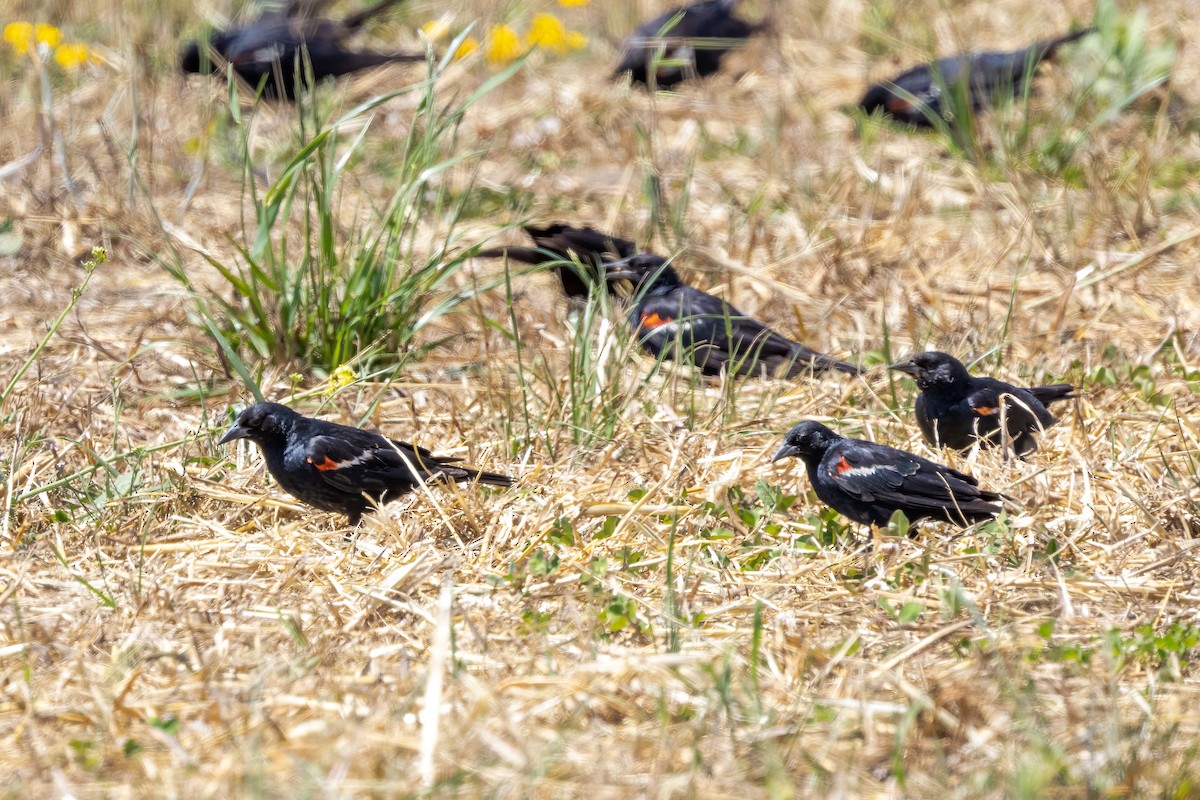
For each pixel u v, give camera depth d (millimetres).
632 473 11250
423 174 13375
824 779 6828
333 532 10516
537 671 7969
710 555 9812
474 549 10008
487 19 26031
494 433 12250
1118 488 10445
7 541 10055
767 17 24844
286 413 10430
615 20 27109
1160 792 6637
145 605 8891
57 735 7359
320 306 13570
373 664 8125
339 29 22203
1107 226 17125
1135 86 21016
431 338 14852
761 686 7832
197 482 10992
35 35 20891
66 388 13250
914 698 7387
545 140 20984
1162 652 8039
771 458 11227
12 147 20203
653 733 7223
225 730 7215
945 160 19609
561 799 6648
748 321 14336
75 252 16828
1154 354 13867
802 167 19750
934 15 25906
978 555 9391
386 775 6785
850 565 9586
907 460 10047
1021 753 6934
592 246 15594
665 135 21266
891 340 14773
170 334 14641
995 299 15680
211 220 17906
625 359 12953
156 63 23328
